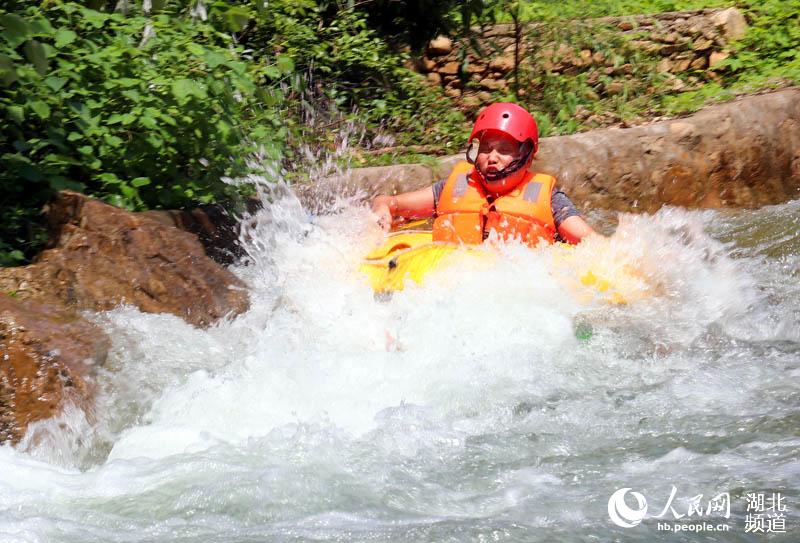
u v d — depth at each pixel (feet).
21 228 26.25
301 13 41.39
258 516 15.89
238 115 32.12
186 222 27.86
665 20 49.78
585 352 22.24
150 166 29.55
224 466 17.66
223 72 30.86
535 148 26.81
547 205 26.48
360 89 43.93
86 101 28.60
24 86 27.61
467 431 18.98
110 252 24.61
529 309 23.27
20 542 15.06
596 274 24.59
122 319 23.08
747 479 16.46
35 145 27.86
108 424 20.08
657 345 22.70
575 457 17.75
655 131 37.58
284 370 21.48
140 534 15.43
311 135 39.45
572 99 44.68
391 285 24.81
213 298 24.93
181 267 25.04
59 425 19.36
